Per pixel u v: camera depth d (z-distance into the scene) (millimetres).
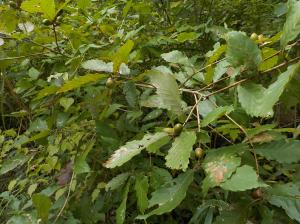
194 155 1085
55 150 1785
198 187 1622
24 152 1991
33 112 1858
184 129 984
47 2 1449
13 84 2488
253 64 1023
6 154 2254
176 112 1075
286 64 1030
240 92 1027
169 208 888
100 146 1777
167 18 2631
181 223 1999
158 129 1063
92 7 2660
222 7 2719
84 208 1716
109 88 1410
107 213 1919
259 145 1018
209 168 889
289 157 960
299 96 1144
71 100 1703
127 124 1691
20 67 2232
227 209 950
